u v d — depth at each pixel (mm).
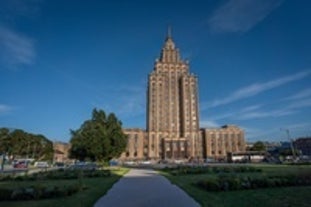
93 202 14539
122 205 13742
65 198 15945
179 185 22484
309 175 22078
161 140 183000
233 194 16875
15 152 118250
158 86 190625
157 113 186500
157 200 15070
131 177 32438
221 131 189625
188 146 180875
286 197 15492
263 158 120375
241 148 188875
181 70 196250
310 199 14828
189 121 187000
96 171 36719
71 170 39812
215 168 41938
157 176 33844
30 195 15859
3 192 15828
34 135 134625
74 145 55062
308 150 161750
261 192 17484
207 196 16172
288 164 69375
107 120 57000
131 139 180625
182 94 190500
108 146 53969
